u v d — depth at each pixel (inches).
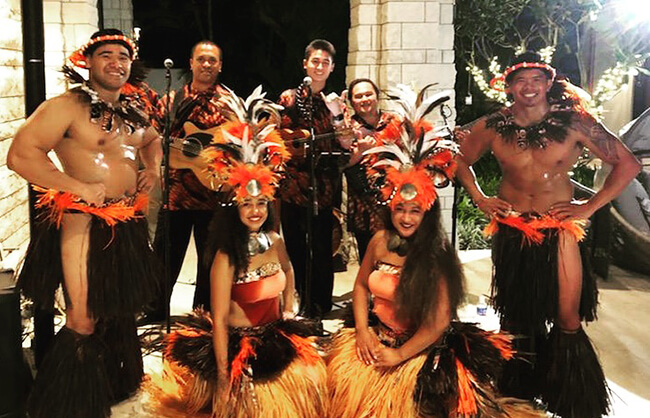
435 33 221.1
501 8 342.0
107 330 137.3
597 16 327.6
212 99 177.3
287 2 410.9
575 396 132.1
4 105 181.6
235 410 122.6
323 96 175.6
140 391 140.9
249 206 125.0
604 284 218.1
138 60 137.1
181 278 224.8
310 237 161.8
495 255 138.6
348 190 177.8
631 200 228.8
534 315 133.1
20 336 126.0
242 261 125.3
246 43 462.9
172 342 133.0
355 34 227.5
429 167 124.9
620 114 344.5
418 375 123.4
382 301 127.0
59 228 127.8
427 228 124.3
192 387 130.3
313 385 126.3
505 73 133.0
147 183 136.3
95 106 126.1
